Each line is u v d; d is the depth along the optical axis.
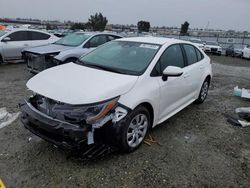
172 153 3.67
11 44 10.01
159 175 3.15
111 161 3.38
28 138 3.89
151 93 3.64
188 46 5.12
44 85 3.30
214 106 6.00
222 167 3.41
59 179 2.98
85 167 3.22
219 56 24.83
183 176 3.17
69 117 2.95
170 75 3.80
